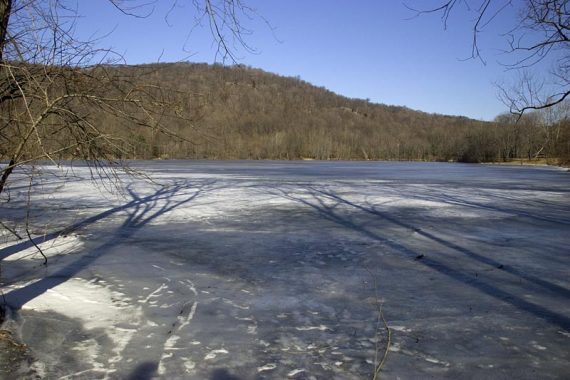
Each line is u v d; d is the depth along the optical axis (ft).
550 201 50.42
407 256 24.44
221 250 25.40
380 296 18.01
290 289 18.75
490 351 13.33
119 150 13.25
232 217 36.70
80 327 14.65
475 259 23.94
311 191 58.34
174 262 22.76
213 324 15.06
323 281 19.88
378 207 43.55
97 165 13.73
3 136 12.77
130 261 22.85
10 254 23.89
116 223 33.53
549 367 12.39
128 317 15.56
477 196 55.26
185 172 97.71
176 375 11.75
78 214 37.55
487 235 30.40
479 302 17.42
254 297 17.75
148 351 13.05
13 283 19.01
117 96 11.96
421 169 142.92
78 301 16.97
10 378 11.43
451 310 16.56
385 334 14.43
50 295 17.51
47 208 40.78
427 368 12.27
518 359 12.85
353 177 91.50
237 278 20.20
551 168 151.94
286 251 25.31
